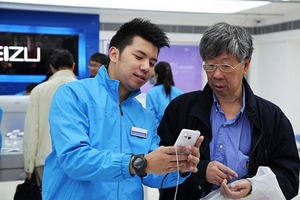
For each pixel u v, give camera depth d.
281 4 4.88
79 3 4.48
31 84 5.23
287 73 6.01
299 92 6.09
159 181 1.22
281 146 1.37
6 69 5.66
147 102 3.54
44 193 1.15
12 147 3.07
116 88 1.18
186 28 6.40
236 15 6.05
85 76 5.99
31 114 2.71
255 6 4.62
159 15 6.06
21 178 2.90
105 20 6.02
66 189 1.10
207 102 1.40
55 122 1.06
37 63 5.80
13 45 5.65
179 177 1.17
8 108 3.29
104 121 1.14
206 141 1.36
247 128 1.38
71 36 5.88
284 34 5.93
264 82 6.70
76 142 1.00
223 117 1.39
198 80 6.68
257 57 6.86
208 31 1.27
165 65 3.53
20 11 5.54
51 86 2.73
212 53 1.24
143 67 1.13
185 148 0.98
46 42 5.80
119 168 0.96
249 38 1.28
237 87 1.32
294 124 6.13
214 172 1.25
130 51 1.14
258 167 1.33
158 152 0.96
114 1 4.30
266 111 1.37
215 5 4.50
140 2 4.33
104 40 6.07
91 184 1.09
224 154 1.36
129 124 1.21
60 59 2.83
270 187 1.25
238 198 1.23
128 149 1.18
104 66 1.22
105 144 1.13
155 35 1.14
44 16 5.67
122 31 1.18
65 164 1.00
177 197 1.42
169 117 1.47
